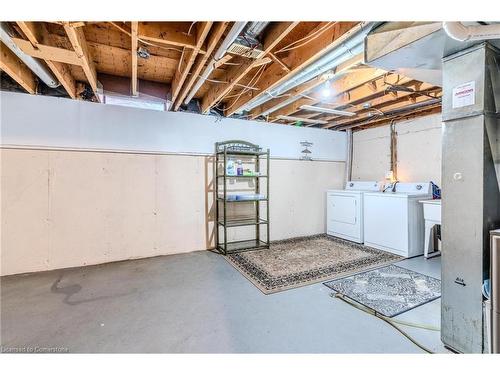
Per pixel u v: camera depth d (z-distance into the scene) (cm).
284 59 255
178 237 409
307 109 401
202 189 424
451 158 175
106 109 361
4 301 248
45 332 198
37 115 327
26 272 323
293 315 221
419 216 386
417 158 441
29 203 325
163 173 397
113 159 366
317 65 235
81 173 349
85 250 352
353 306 235
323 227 548
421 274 310
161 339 189
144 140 384
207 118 425
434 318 214
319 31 200
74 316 221
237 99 381
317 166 538
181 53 264
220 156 437
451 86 173
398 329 199
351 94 360
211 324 208
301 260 365
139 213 383
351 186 530
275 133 489
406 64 189
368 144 530
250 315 221
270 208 488
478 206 161
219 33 197
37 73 267
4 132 313
